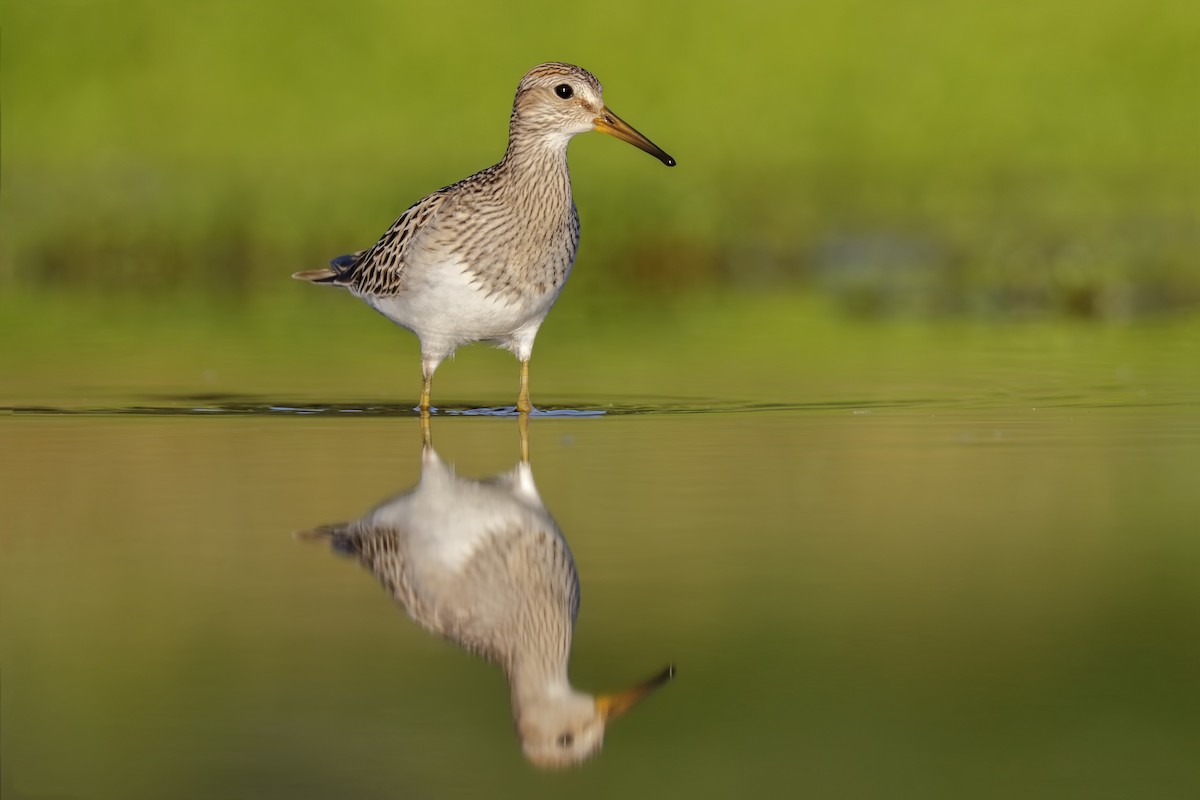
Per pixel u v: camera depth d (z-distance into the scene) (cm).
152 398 1450
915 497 1085
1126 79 3469
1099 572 923
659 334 1859
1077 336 1830
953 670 789
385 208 2616
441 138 3306
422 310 1349
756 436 1277
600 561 947
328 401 1450
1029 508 1055
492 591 898
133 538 992
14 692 757
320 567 939
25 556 955
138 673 780
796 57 3519
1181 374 1552
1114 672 785
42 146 3341
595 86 1338
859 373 1579
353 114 3412
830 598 879
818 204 2784
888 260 2414
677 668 795
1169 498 1078
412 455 1212
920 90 3466
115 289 2288
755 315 2020
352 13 3547
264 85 3484
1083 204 2764
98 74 3509
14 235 2473
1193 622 848
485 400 1452
